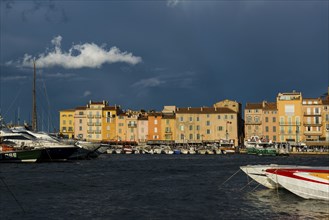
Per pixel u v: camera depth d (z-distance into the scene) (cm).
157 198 3603
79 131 16812
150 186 4425
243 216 2859
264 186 4262
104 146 11862
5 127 8381
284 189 3941
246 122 15562
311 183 3319
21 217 2791
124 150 15112
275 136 15225
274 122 15275
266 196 3659
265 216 2856
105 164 8056
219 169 6775
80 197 3634
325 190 3278
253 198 3575
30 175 5481
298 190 3397
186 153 14812
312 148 14662
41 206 3188
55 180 4894
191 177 5391
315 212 2956
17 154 7462
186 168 7031
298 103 15088
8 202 3347
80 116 16850
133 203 3350
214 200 3500
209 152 14675
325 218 2788
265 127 15325
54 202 3369
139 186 4422
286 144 13912
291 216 2850
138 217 2820
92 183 4653
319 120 14950
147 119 16425
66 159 8206
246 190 4066
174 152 14862
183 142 15875
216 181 4891
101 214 2909
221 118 15788
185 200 3503
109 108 16838
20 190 4047
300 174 3362
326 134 14888
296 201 3372
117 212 2981
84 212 2973
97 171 6269
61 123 17088
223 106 16650
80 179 5044
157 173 6000
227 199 3547
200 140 15838
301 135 15000
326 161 9581
